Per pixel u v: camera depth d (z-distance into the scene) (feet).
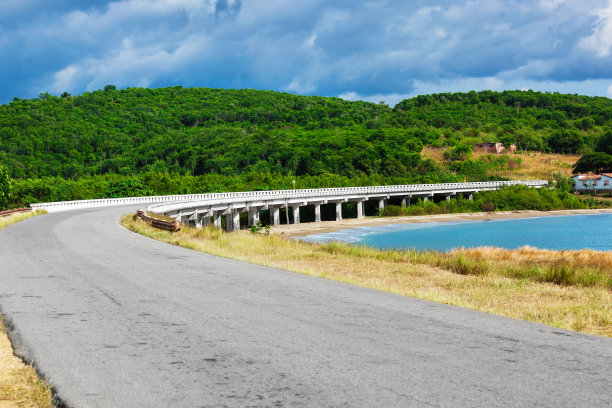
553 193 349.20
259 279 46.96
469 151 590.14
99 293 39.81
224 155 514.27
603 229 226.99
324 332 28.22
